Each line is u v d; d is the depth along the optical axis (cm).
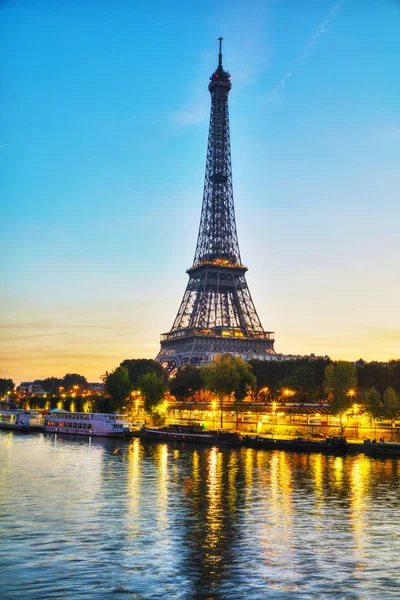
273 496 9381
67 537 6925
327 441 15650
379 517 8031
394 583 5581
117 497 9181
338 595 5309
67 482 10456
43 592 5309
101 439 19888
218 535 7112
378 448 14975
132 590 5403
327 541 6881
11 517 7788
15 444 17750
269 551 6512
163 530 7300
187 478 11044
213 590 5419
